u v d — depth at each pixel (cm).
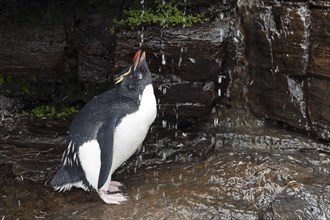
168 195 231
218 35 254
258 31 273
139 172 249
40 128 273
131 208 225
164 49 254
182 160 256
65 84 280
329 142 261
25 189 236
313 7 260
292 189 231
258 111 280
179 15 257
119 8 262
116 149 227
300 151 262
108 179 222
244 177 240
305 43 262
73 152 224
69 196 233
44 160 253
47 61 266
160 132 269
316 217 221
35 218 221
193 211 223
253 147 265
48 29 264
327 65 256
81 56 268
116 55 256
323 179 241
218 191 233
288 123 271
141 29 256
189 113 265
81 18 264
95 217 220
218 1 258
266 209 225
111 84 272
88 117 225
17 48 263
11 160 253
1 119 277
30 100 284
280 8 267
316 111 263
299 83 269
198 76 258
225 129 275
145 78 229
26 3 260
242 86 282
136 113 226
